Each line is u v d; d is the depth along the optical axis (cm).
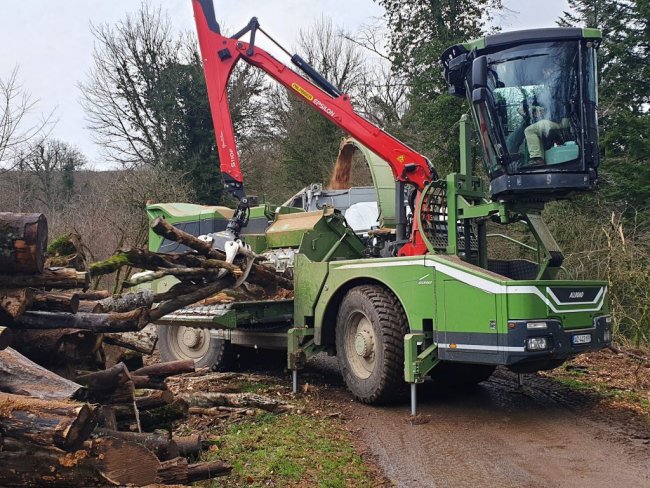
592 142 621
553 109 623
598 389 714
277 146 2666
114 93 2605
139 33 2586
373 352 639
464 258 662
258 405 597
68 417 263
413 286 607
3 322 356
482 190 693
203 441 487
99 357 441
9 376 300
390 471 455
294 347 698
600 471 454
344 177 1035
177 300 568
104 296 477
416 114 1922
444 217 688
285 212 894
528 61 630
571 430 557
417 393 715
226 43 873
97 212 1708
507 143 627
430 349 589
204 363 816
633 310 1094
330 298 688
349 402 661
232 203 2581
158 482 324
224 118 871
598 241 1272
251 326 761
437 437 539
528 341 538
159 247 966
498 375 816
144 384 417
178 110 2573
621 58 1808
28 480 285
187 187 2255
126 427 378
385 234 768
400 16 2067
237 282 627
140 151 2625
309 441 506
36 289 371
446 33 1958
